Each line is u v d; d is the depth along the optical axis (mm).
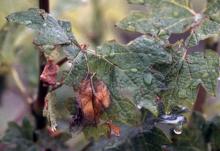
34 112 626
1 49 702
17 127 630
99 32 855
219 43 652
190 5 495
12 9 547
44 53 443
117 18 870
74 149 707
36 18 448
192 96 449
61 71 453
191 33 477
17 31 700
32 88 751
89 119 452
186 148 555
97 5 862
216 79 454
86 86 448
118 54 452
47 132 616
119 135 486
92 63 450
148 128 507
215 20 484
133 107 442
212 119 579
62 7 771
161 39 478
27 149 613
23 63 776
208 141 575
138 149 515
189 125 568
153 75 445
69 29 455
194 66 457
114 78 447
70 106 461
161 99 448
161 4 498
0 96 793
